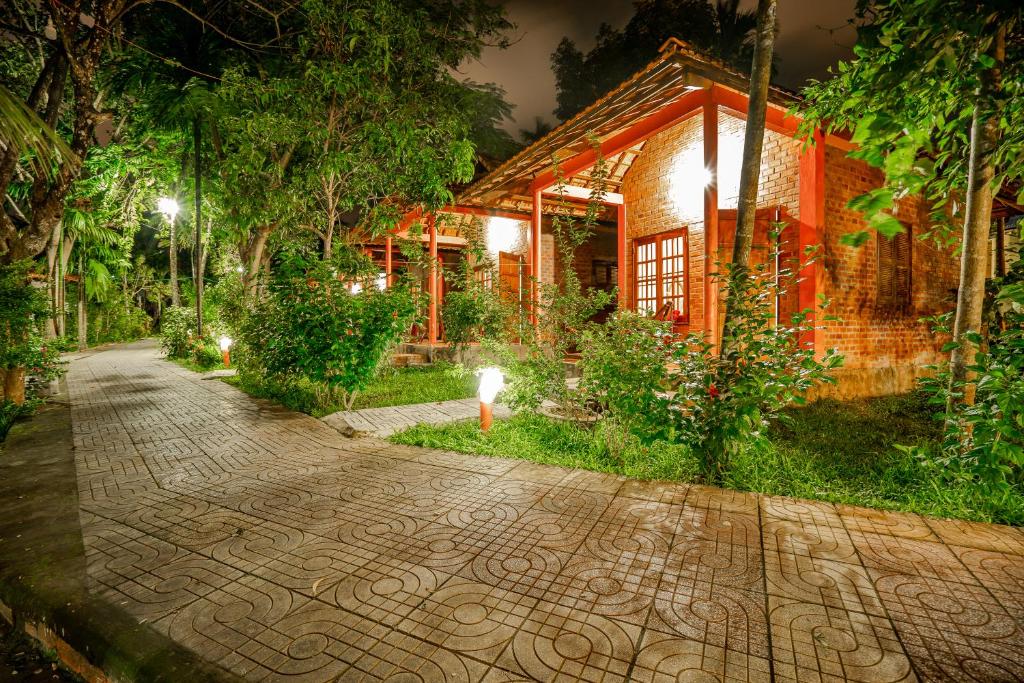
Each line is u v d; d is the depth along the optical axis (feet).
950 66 5.19
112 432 21.30
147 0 28.40
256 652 7.05
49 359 29.09
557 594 8.33
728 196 27.73
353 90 32.17
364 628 7.53
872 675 6.38
